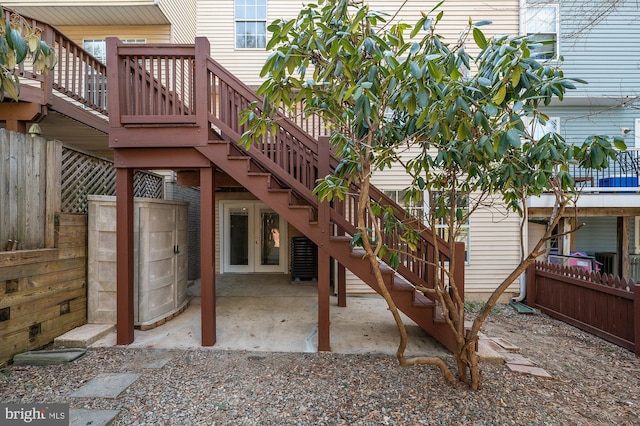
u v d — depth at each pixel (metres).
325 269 3.49
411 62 1.82
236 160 3.55
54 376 2.84
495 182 2.79
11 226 3.12
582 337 4.05
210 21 6.75
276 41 2.20
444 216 3.13
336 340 3.79
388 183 6.12
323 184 2.43
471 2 6.07
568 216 5.69
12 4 5.68
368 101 1.96
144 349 3.47
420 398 2.51
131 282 3.66
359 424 2.20
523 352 3.52
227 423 2.21
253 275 7.84
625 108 6.51
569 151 2.31
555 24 6.37
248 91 3.62
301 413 2.33
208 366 3.08
